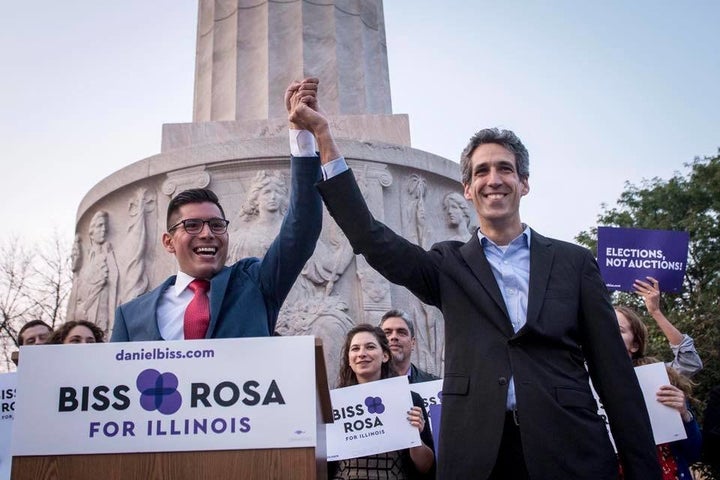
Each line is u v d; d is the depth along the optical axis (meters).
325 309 9.26
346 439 5.58
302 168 4.07
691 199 30.45
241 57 11.66
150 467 2.82
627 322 6.04
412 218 10.21
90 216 11.08
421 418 5.71
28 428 2.86
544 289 3.65
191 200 4.22
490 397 3.43
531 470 3.24
